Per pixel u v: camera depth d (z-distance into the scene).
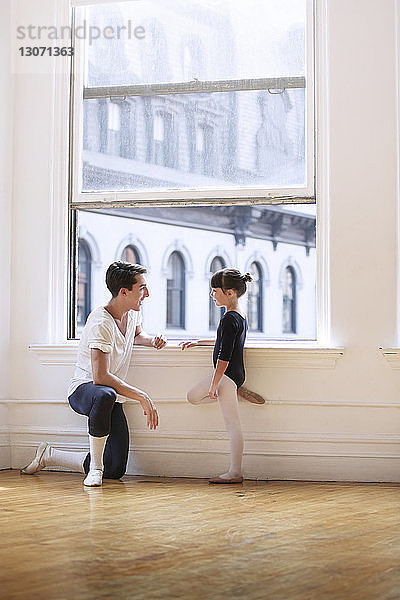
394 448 4.66
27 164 5.22
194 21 5.15
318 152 4.87
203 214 14.64
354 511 3.62
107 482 4.58
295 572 2.50
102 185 5.23
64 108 5.23
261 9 5.05
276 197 4.96
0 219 5.14
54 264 5.17
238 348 4.65
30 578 2.43
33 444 5.11
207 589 2.31
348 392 4.71
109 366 4.70
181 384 4.88
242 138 5.08
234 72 5.09
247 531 3.13
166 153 5.18
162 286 14.48
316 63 4.92
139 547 2.84
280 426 4.77
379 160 4.73
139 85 5.22
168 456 4.88
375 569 2.54
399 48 4.70
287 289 14.59
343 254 4.75
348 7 4.79
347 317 4.73
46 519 3.38
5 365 5.16
